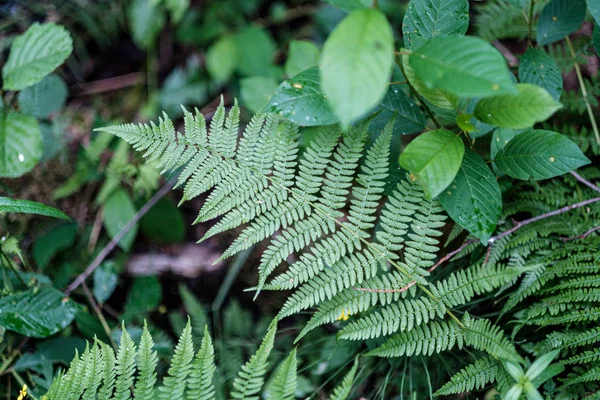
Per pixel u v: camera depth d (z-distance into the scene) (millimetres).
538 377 1019
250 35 1483
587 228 1130
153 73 1589
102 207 1430
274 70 1468
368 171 1074
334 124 1085
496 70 925
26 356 1232
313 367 1218
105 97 1572
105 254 1370
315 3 1572
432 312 1053
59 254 1396
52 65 1280
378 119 1123
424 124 1121
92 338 1260
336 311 1062
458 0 1061
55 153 1429
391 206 1069
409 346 1054
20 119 1298
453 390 1045
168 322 1349
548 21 1146
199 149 1106
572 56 1241
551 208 1152
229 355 1258
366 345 1204
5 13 1548
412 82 1021
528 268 1021
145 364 1039
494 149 1096
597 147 1191
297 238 1076
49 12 1567
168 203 1378
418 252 1064
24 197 1435
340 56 904
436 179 987
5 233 1392
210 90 1528
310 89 1036
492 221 1026
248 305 1347
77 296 1352
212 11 1542
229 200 1095
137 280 1333
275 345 1263
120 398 1034
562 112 1244
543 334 1127
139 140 1104
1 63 1501
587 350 1062
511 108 984
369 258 1068
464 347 1145
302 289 1062
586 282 1071
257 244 1364
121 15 1601
